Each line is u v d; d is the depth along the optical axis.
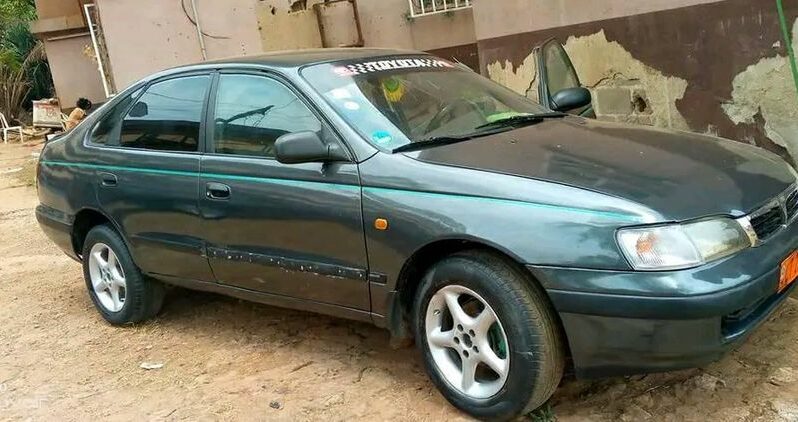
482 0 8.65
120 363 4.51
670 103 6.30
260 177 3.92
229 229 4.09
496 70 8.69
